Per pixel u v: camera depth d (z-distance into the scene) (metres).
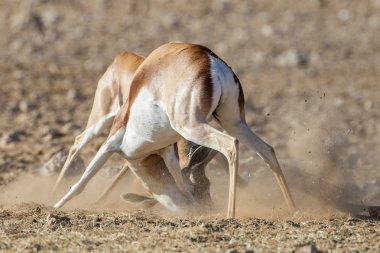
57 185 35.97
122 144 31.20
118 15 116.62
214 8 117.31
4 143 49.22
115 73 35.78
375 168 42.53
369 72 79.06
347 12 110.62
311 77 77.06
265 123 56.41
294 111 59.81
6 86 71.69
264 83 74.62
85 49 94.38
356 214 30.03
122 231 25.73
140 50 91.88
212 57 28.77
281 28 104.62
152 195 31.89
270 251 23.05
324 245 23.78
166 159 31.08
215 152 32.12
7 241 24.44
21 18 108.31
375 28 103.25
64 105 64.12
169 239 24.48
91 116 36.69
